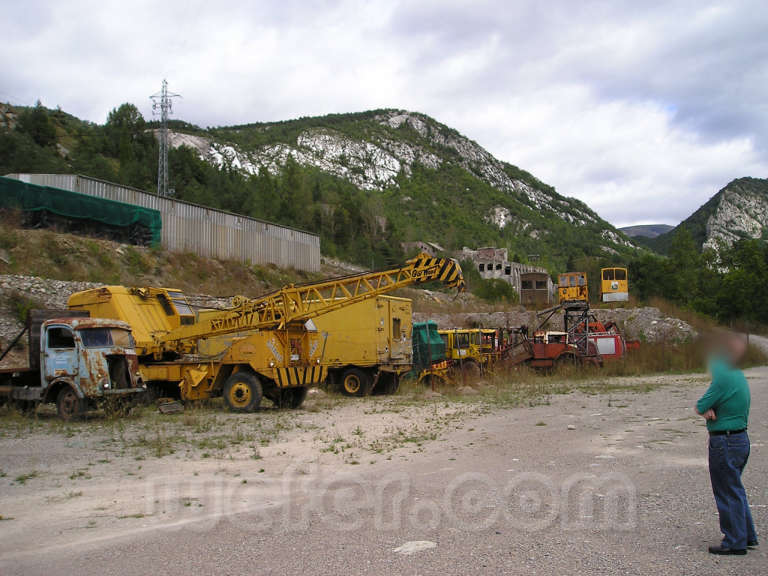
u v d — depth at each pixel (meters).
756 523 6.00
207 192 70.62
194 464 9.50
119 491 7.79
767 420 13.56
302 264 52.22
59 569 5.00
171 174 75.81
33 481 8.36
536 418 14.69
